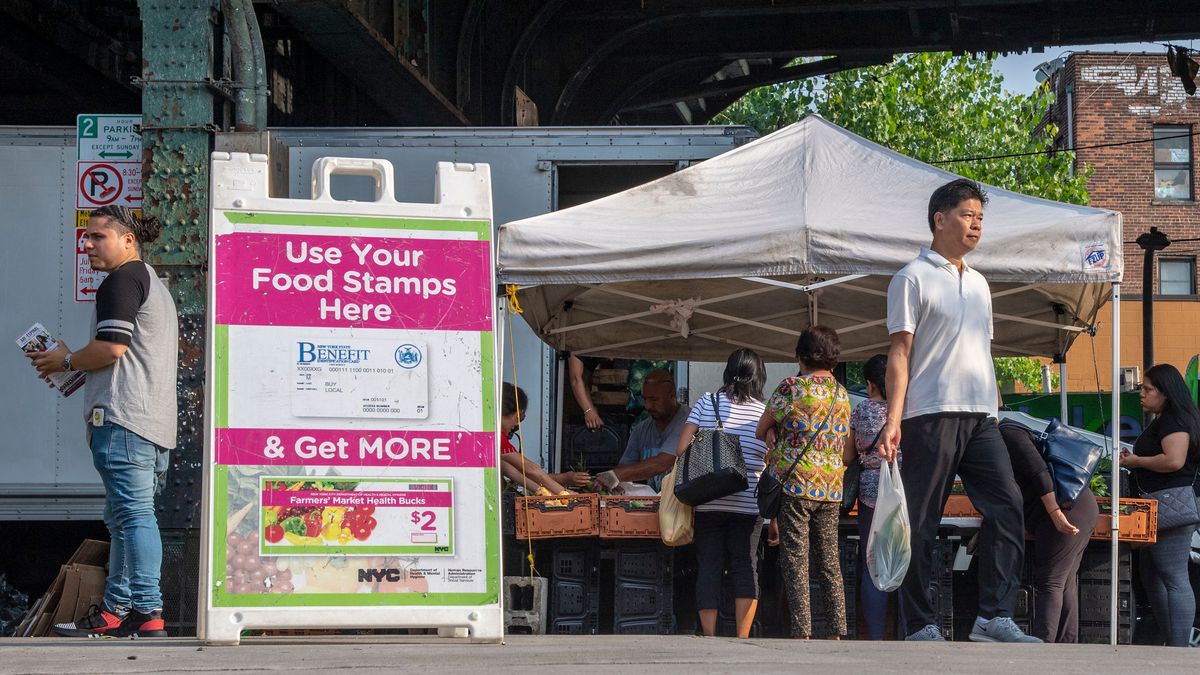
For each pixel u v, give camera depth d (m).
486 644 4.99
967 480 6.09
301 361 4.99
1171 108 37.59
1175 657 4.87
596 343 10.33
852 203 7.73
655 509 7.70
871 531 5.82
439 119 15.40
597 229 7.68
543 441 10.06
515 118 17.27
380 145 10.19
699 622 8.18
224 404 4.91
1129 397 23.70
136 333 6.07
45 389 9.89
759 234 7.45
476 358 5.14
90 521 10.17
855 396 12.29
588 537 7.83
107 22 14.63
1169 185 37.69
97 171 9.13
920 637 5.95
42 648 4.86
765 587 8.37
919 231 7.42
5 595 10.31
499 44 17.05
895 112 31.30
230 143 8.59
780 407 7.02
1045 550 7.07
